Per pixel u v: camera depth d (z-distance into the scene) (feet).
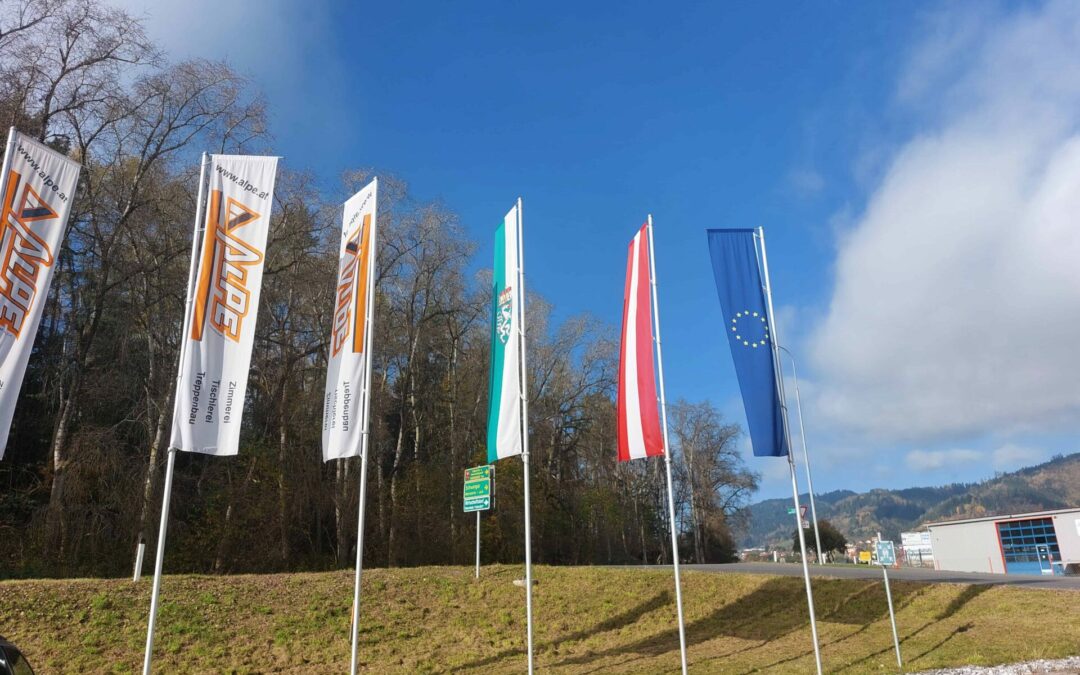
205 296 41.16
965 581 69.82
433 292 133.69
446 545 129.18
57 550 77.61
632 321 46.98
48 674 42.65
